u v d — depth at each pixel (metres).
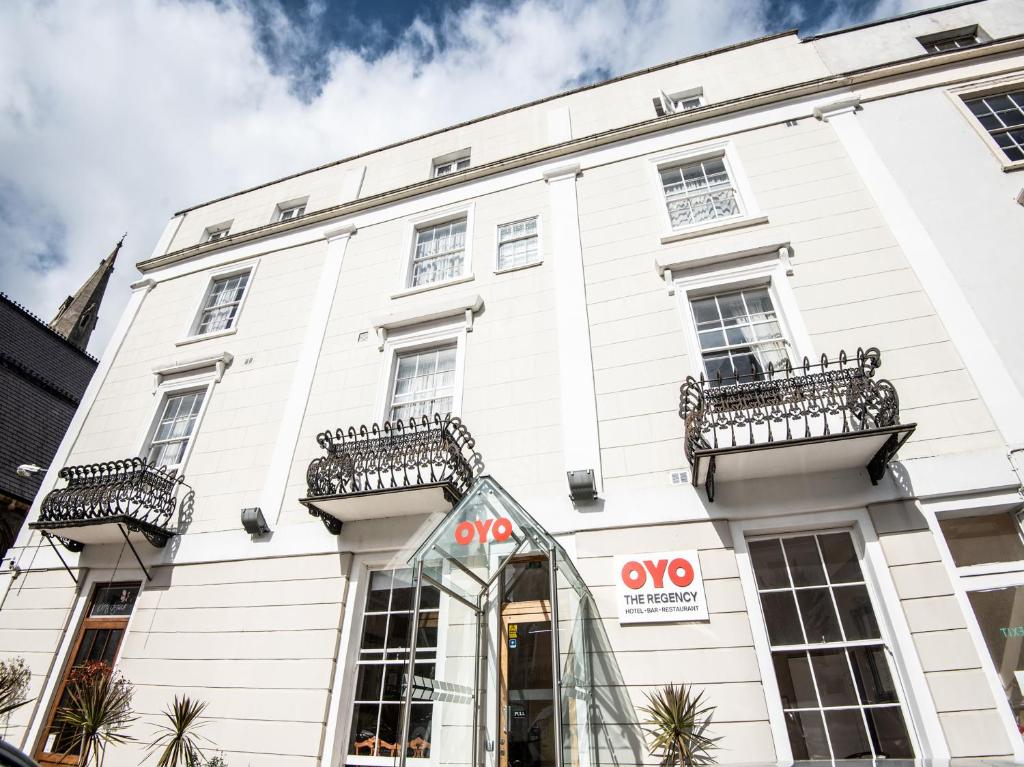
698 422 5.73
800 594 5.57
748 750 4.80
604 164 9.56
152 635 7.30
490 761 5.34
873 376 6.00
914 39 9.47
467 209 10.11
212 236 12.88
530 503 6.59
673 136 9.44
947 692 4.66
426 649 6.32
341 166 12.45
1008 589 5.07
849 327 6.64
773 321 7.20
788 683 5.21
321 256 10.72
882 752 4.77
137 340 11.09
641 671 5.37
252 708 6.41
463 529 5.33
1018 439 5.50
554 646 4.58
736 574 5.60
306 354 9.21
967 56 8.73
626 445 6.66
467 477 6.77
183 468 8.68
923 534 5.32
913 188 7.58
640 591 5.73
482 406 7.59
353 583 6.89
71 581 8.17
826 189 7.95
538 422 7.19
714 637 5.36
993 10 9.47
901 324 6.49
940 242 6.98
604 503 6.35
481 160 10.92
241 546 7.59
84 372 19.83
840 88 9.01
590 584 5.95
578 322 7.82
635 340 7.41
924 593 5.07
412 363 8.69
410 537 6.84
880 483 5.64
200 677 6.80
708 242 7.97
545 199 9.59
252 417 8.86
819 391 5.62
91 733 6.13
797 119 8.86
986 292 6.46
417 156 11.73
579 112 10.72
